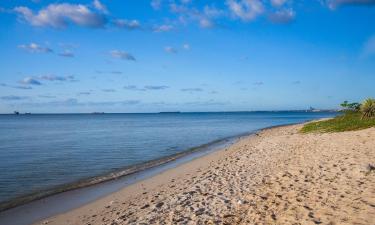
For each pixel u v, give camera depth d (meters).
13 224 10.60
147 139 42.25
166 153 28.23
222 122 105.12
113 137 46.25
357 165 12.58
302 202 8.97
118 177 17.95
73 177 18.47
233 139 39.16
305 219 7.64
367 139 18.89
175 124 91.94
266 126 73.38
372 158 13.62
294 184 11.04
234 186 12.01
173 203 10.67
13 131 64.75
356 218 7.32
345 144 18.34
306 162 14.78
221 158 21.47
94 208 11.90
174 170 18.84
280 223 7.64
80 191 14.91
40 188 15.82
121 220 9.70
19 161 24.38
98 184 16.30
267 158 17.98
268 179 12.37
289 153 18.52
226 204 9.77
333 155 15.46
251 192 10.78
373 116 30.53
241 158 19.59
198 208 9.71
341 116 36.78
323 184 10.55
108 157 26.16
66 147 33.72
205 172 16.44
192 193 11.73
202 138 42.97
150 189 14.19
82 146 34.50
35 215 11.50
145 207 10.88
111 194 14.00
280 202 9.24
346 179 10.83
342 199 8.80
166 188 13.84
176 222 8.67
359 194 9.05
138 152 29.09
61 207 12.38
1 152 29.91
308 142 21.89
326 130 29.97
